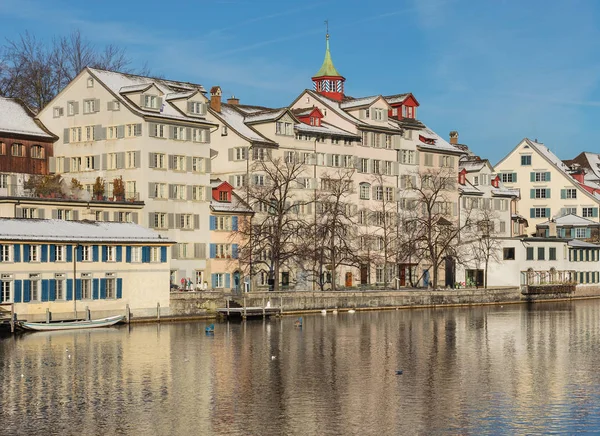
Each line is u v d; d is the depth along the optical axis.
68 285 90.12
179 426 53.31
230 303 103.81
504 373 68.81
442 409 57.25
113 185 109.06
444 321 104.06
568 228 168.50
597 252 156.88
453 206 149.62
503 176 182.00
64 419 54.53
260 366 70.75
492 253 141.38
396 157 140.12
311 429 52.84
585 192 175.50
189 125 115.06
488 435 51.78
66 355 73.75
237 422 54.16
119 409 56.75
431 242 131.50
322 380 65.56
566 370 70.19
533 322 104.50
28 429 52.62
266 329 92.94
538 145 185.12
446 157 150.00
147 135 110.25
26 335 84.25
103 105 113.31
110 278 93.44
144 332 87.94
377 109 138.25
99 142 113.56
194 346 79.81
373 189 136.12
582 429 52.88
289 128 126.44
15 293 86.25
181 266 112.88
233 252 118.38
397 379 66.19
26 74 130.50
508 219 163.75
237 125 126.12
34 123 117.88
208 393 61.09
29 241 87.00
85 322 89.38
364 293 115.69
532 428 53.09
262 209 122.62
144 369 68.75
